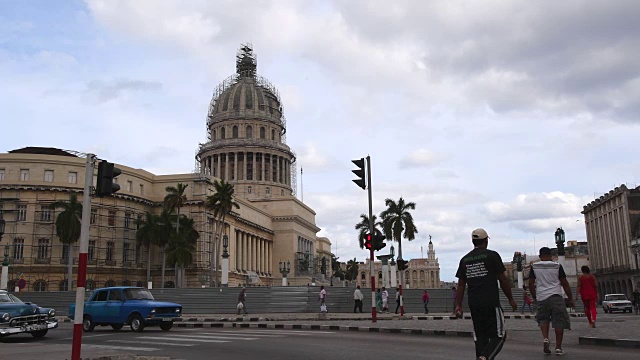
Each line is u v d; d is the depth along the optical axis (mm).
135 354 15570
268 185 135750
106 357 14250
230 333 22953
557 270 13422
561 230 48938
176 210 90562
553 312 13258
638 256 85125
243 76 149375
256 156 137500
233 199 104625
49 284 75562
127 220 85250
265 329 26125
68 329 27938
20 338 22312
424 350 15250
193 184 92500
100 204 81062
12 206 76375
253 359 13945
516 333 20031
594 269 107312
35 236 76125
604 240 101625
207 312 47438
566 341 16891
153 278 89062
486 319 8914
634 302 48969
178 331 25078
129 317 24953
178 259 77812
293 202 131250
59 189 77562
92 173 12680
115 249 82438
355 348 15977
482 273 9047
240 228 109312
